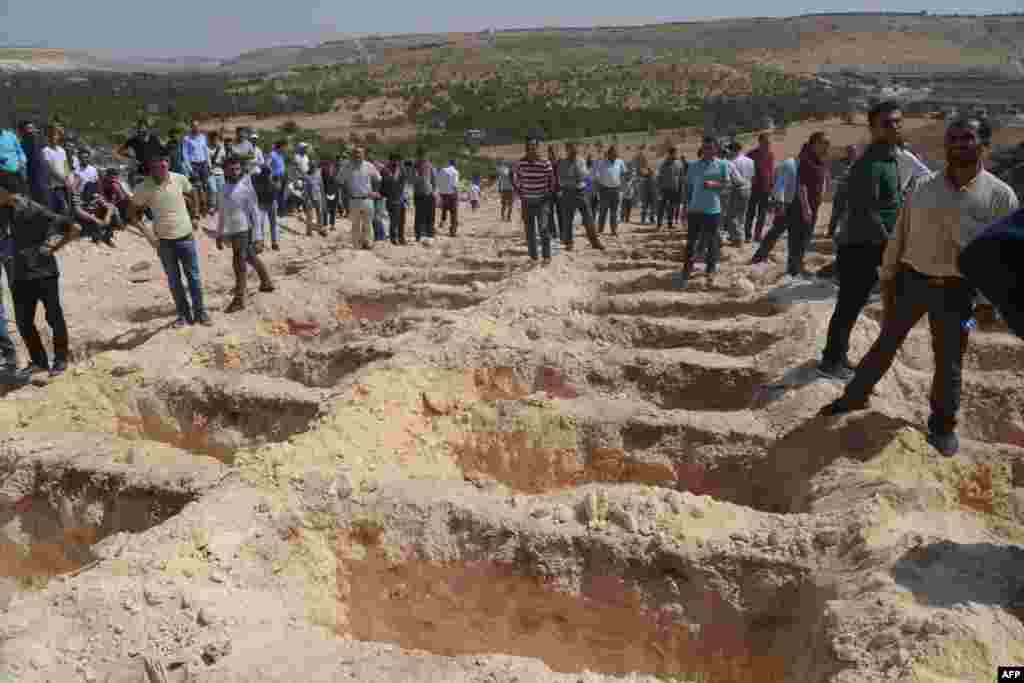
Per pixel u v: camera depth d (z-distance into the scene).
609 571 4.36
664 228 17.58
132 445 6.04
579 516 4.62
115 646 3.64
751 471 5.70
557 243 14.50
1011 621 3.35
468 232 19.06
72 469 5.67
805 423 5.71
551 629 4.43
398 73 143.88
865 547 4.00
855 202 5.93
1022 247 3.29
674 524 4.44
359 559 4.70
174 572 4.11
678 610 4.23
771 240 10.76
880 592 3.58
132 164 18.41
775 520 4.47
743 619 4.12
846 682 3.14
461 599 4.55
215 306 10.55
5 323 8.30
